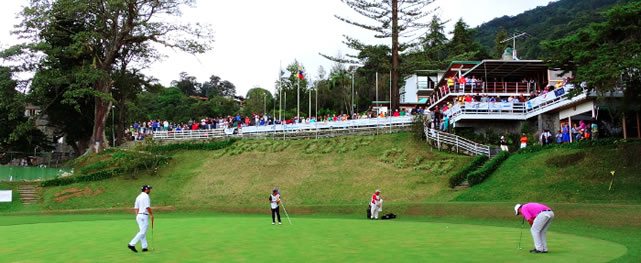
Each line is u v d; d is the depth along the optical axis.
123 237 17.20
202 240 15.91
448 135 39.53
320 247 14.00
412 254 12.52
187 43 53.38
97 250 13.88
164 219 26.22
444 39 80.31
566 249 13.25
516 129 40.59
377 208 25.81
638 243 14.65
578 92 28.98
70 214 32.75
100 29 52.38
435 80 73.62
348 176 38.00
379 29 55.50
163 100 104.56
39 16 49.28
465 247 13.80
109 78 52.75
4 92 49.41
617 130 34.75
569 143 31.83
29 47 48.88
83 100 57.44
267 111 89.44
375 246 14.13
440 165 36.47
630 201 23.55
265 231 18.75
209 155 47.25
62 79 49.22
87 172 44.97
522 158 32.38
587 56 27.67
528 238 15.93
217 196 37.84
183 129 57.19
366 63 57.72
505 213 23.28
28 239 16.84
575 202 24.64
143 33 52.84
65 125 59.97
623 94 30.47
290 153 44.69
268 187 38.38
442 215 25.25
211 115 97.69
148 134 55.72
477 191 29.64
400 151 40.72
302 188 37.19
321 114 83.12
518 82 47.25
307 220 24.66
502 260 11.45
